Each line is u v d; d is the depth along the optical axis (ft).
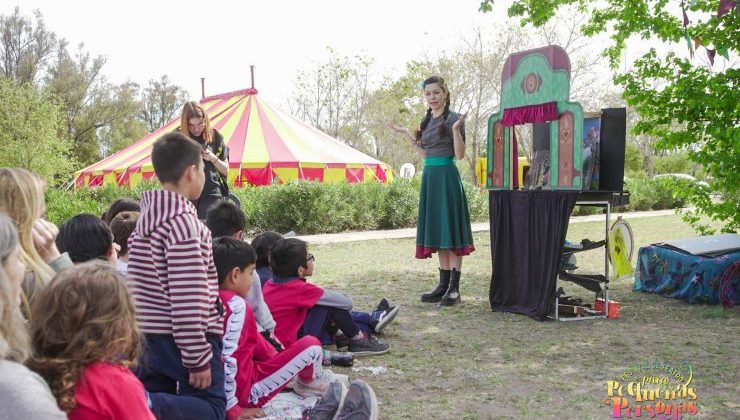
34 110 101.91
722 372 14.49
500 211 21.31
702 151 22.33
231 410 11.30
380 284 26.84
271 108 73.00
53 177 102.42
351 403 10.47
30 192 8.24
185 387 9.80
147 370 9.83
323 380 13.39
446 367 15.26
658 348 16.49
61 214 34.71
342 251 38.68
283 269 15.60
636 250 38.73
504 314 20.90
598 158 19.75
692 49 18.99
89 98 166.50
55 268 9.20
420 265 32.45
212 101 80.33
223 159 19.80
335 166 66.03
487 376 14.56
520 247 20.85
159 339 9.69
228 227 14.37
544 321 19.77
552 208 19.66
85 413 6.61
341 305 16.05
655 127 23.59
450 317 20.52
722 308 20.81
